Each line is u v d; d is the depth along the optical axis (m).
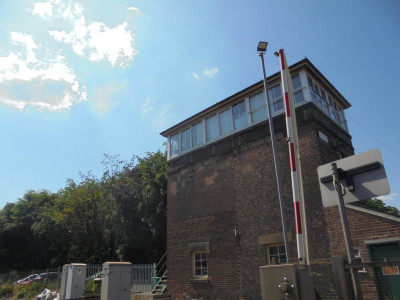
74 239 29.81
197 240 14.03
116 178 28.78
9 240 41.03
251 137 13.34
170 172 16.70
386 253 8.62
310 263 5.26
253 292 11.36
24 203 43.50
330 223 9.97
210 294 12.70
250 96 14.05
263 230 11.75
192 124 16.41
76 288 12.96
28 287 20.12
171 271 14.73
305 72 12.39
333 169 4.68
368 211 9.24
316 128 11.45
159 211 25.16
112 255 27.03
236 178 13.34
